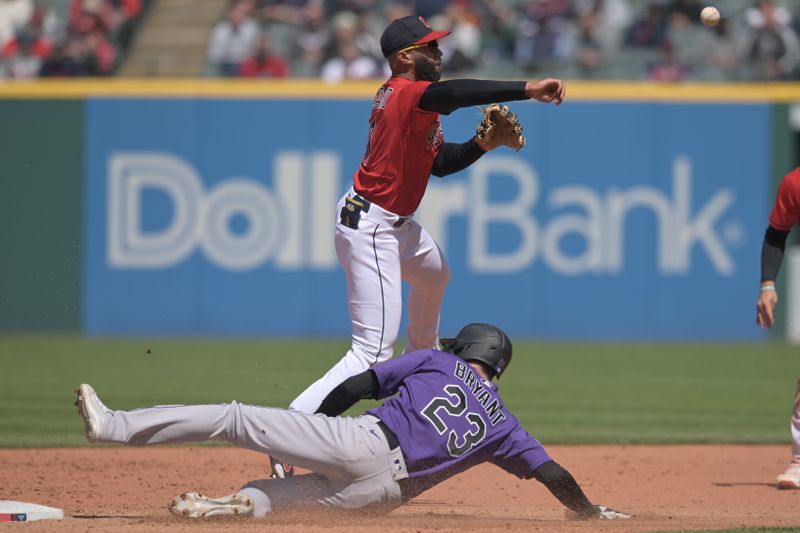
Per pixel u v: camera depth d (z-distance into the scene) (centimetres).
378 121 2022
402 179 2025
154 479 2492
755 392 4300
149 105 6053
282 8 6894
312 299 6066
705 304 6116
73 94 6047
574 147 6075
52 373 4566
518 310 6088
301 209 6066
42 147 6053
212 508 1758
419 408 1756
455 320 6069
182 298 6075
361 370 2005
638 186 6081
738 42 6619
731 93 6078
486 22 6744
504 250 6066
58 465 2681
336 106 6053
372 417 1762
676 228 6100
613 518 1866
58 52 6606
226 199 6066
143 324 6081
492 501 2250
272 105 6056
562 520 1925
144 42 6994
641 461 2848
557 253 6081
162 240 6069
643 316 6106
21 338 5919
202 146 6059
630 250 6088
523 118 6053
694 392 4291
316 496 1788
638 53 6619
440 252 2155
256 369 4644
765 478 2600
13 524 1786
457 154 2127
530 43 6675
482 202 6050
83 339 5891
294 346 5578
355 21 6725
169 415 1719
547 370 4916
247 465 2712
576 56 6644
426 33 2059
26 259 6072
